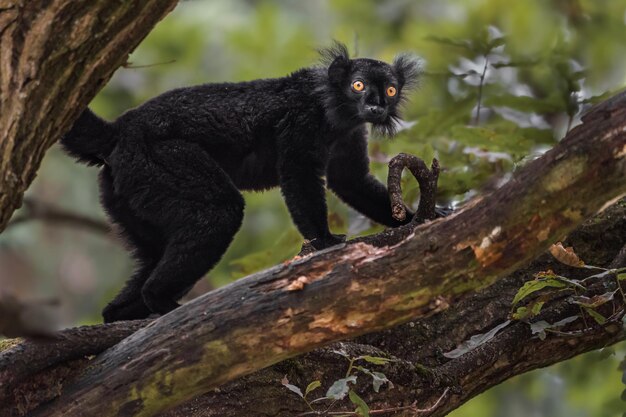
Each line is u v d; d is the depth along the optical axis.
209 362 7.26
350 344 8.80
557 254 8.38
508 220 6.67
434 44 18.70
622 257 9.32
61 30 6.13
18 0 5.97
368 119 11.49
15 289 20.58
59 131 6.59
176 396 7.37
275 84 11.64
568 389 13.66
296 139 11.34
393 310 7.00
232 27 20.73
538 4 16.95
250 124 11.27
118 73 20.22
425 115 13.80
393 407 8.64
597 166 6.51
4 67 6.11
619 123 6.48
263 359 7.27
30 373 7.64
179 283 10.08
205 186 10.41
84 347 7.83
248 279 7.41
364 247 7.18
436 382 8.75
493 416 14.27
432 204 9.07
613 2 16.14
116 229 10.80
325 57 12.39
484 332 9.29
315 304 7.08
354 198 12.20
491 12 18.06
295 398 8.56
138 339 7.58
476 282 6.88
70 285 21.39
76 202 20.11
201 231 10.20
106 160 10.56
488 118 14.73
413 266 6.89
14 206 6.61
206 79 20.47
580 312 8.99
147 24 6.45
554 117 14.23
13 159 6.36
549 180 6.59
